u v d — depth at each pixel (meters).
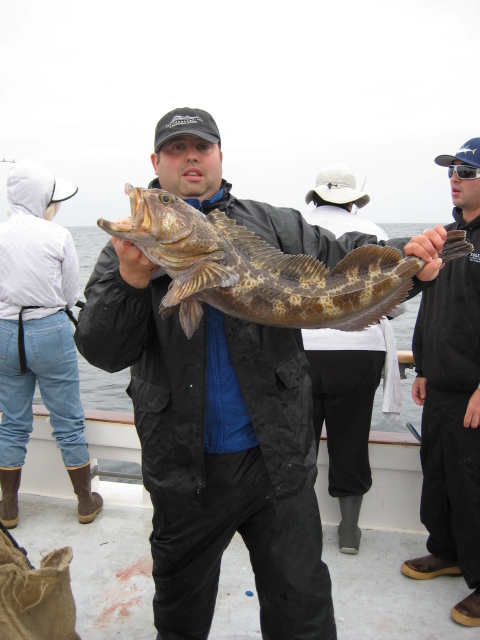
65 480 4.14
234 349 2.11
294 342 2.25
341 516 3.58
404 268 2.18
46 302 3.59
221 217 2.11
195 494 2.14
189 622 2.36
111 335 2.02
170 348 2.13
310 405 2.28
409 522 3.72
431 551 3.28
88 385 8.63
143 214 1.87
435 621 2.92
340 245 2.40
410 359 4.03
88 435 4.06
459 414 2.99
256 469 2.17
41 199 3.73
